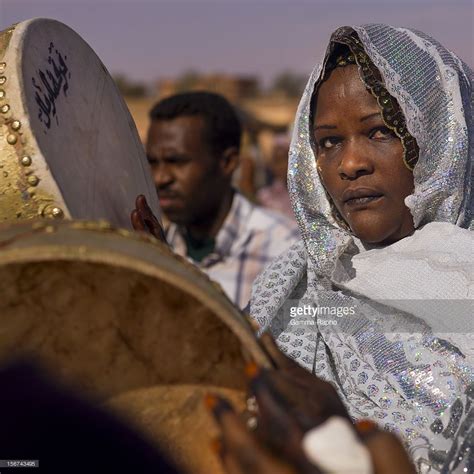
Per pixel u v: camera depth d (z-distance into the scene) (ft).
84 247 2.92
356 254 5.73
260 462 2.75
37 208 4.29
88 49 5.58
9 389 3.28
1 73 4.49
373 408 4.97
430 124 5.31
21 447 3.31
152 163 12.73
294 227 13.02
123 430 3.36
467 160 5.35
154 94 81.87
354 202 5.35
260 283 6.13
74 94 5.08
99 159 5.14
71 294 3.24
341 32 5.38
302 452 2.69
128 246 3.07
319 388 3.16
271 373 3.14
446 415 4.67
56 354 3.30
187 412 3.39
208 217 12.78
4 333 3.24
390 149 5.25
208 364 3.39
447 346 4.92
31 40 4.75
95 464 3.34
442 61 5.42
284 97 91.35
